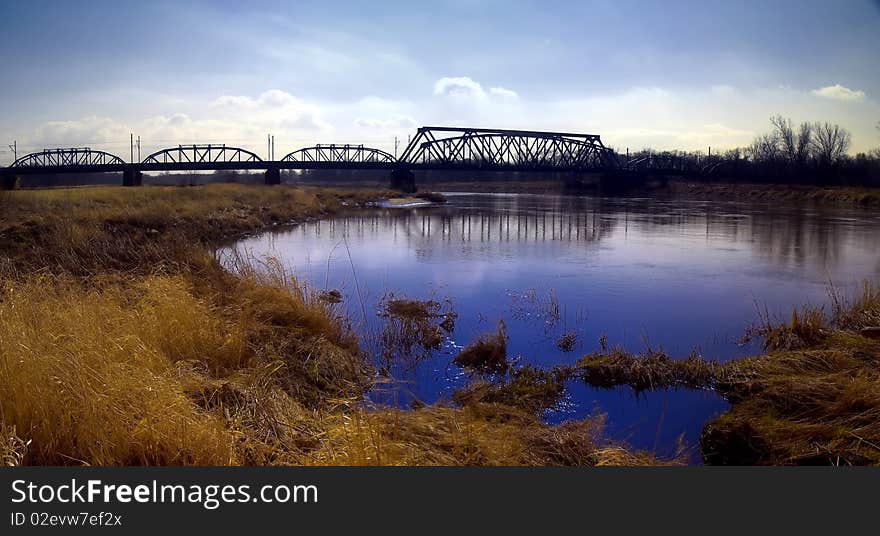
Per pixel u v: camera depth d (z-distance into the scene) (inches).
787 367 296.7
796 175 2970.0
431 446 197.6
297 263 729.6
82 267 462.3
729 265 725.3
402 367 332.5
